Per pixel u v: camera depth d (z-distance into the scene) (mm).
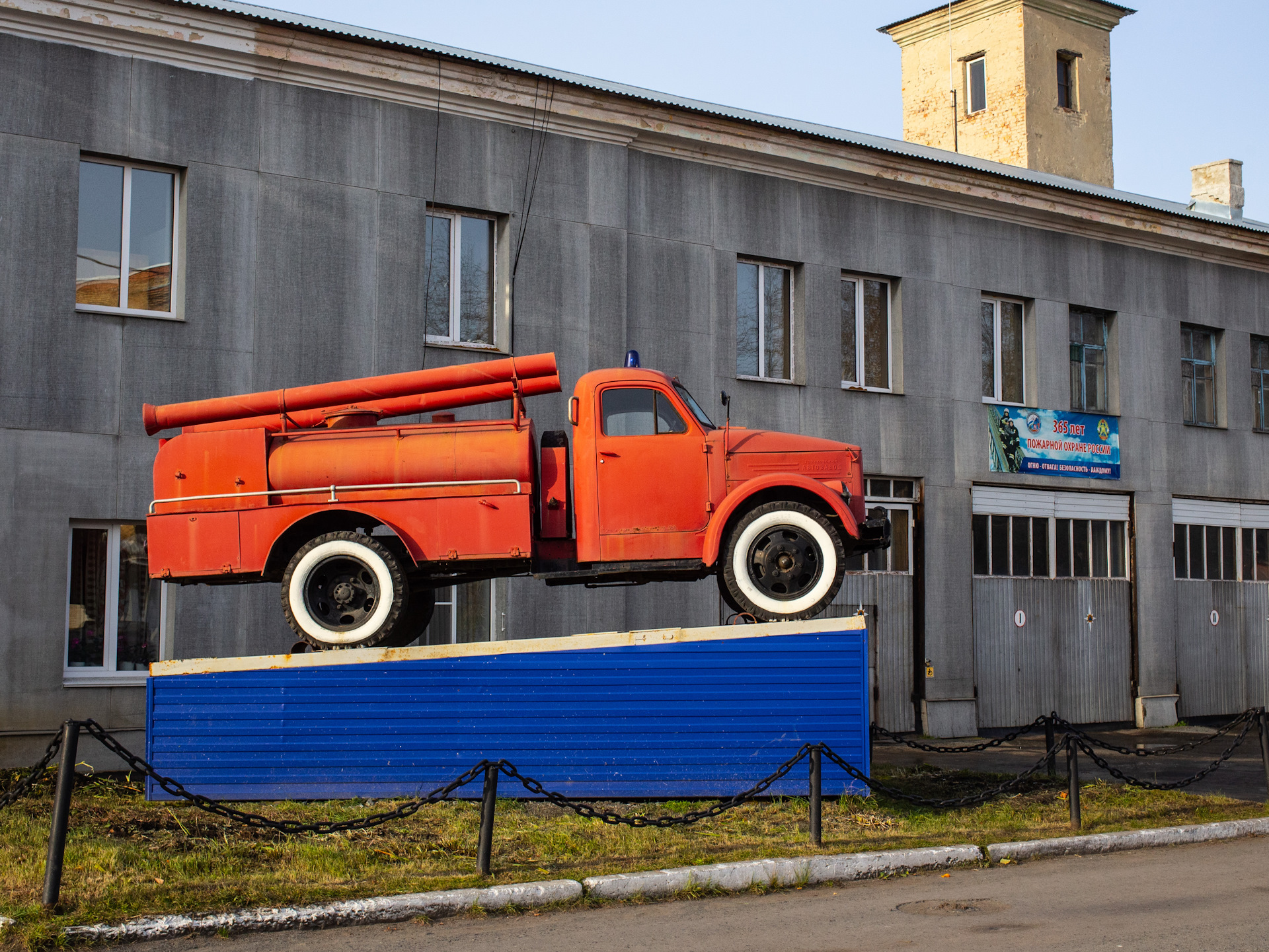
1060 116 29797
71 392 12430
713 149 16422
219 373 13133
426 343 14438
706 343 16203
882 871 8375
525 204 14992
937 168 18172
